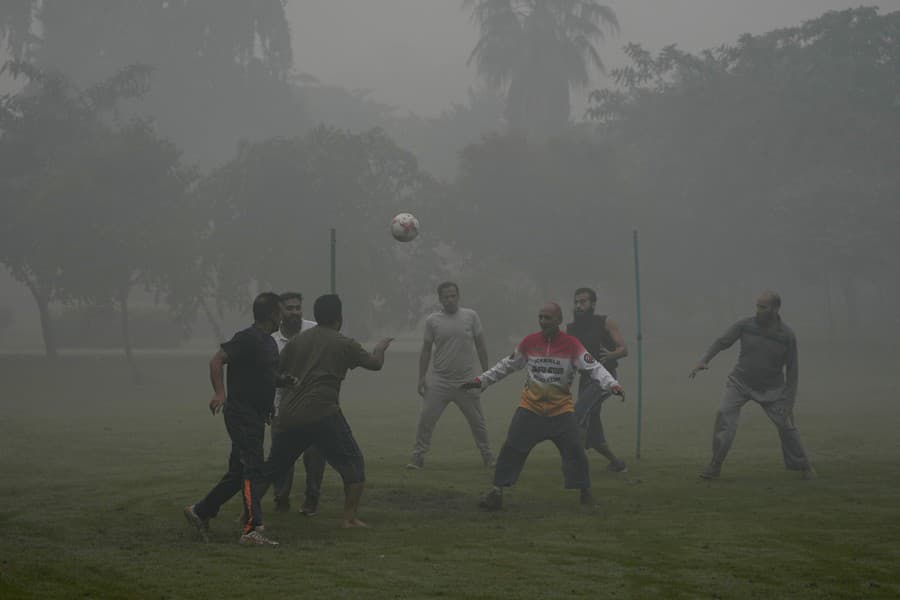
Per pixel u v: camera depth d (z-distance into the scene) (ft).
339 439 32.07
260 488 30.27
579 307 47.09
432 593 22.95
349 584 23.84
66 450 55.83
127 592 22.88
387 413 86.12
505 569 25.66
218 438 63.52
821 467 47.26
